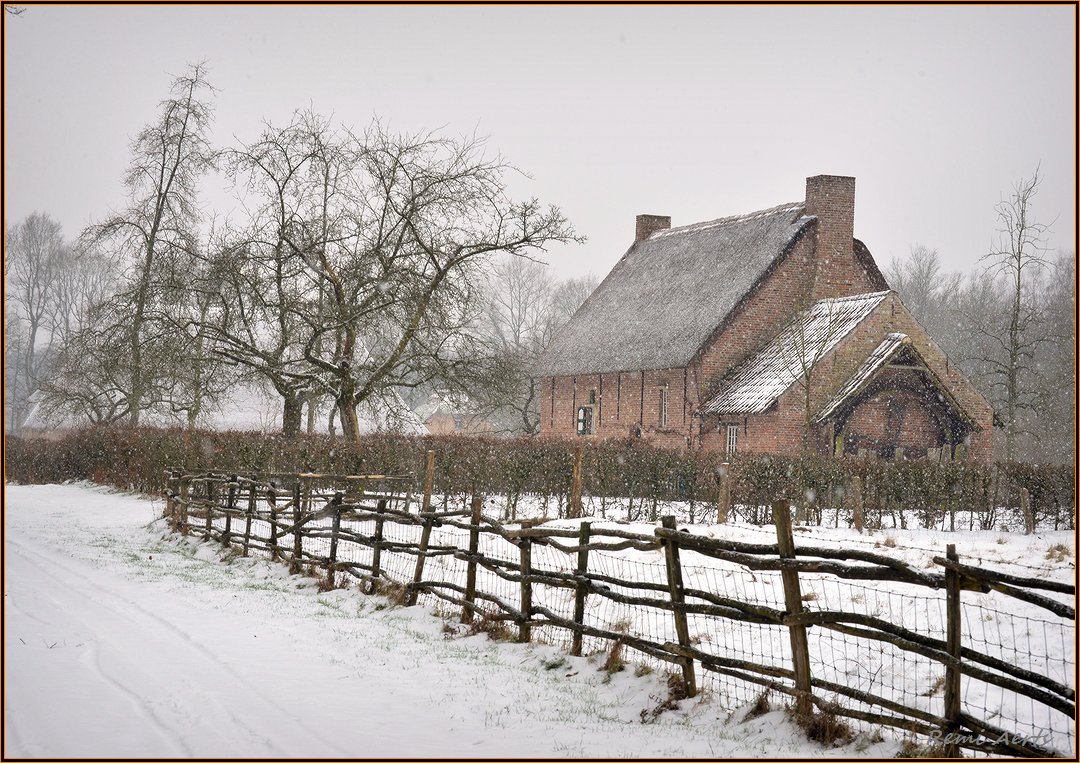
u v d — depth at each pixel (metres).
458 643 12.48
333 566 16.69
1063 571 16.66
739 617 9.44
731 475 25.98
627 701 9.91
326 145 34.31
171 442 33.06
